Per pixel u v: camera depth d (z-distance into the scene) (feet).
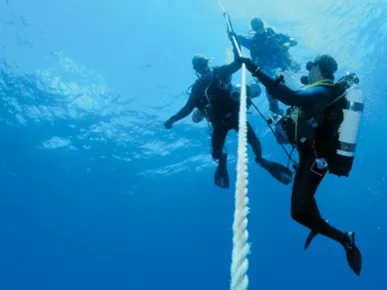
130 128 67.67
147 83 62.95
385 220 83.82
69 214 91.45
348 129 11.84
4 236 99.66
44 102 65.62
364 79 59.00
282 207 86.94
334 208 85.35
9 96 65.36
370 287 101.71
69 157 73.56
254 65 12.43
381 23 55.01
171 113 64.95
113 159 72.95
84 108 65.72
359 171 75.00
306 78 14.07
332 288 104.78
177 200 87.15
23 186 82.17
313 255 99.91
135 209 90.12
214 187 81.82
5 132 70.03
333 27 55.62
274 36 33.37
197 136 68.13
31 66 63.31
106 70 62.85
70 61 63.10
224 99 24.27
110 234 100.17
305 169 12.92
